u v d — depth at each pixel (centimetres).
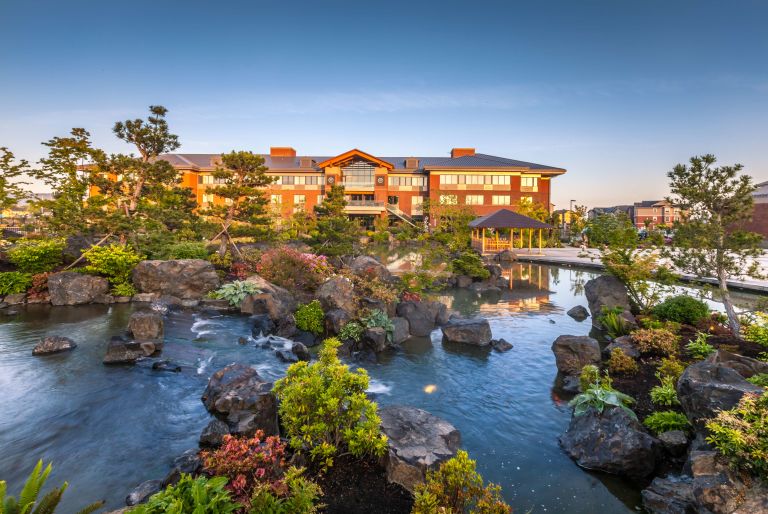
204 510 432
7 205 2177
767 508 490
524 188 6278
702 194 1217
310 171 6306
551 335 1587
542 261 3859
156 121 2309
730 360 837
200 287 1853
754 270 1219
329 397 681
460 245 3178
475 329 1484
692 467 582
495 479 705
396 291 1920
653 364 1105
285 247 2197
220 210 2447
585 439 775
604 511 630
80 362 1116
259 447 564
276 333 1470
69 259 2092
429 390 1083
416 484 592
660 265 1593
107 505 584
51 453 709
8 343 1250
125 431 788
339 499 596
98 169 2217
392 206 6319
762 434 537
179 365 1112
